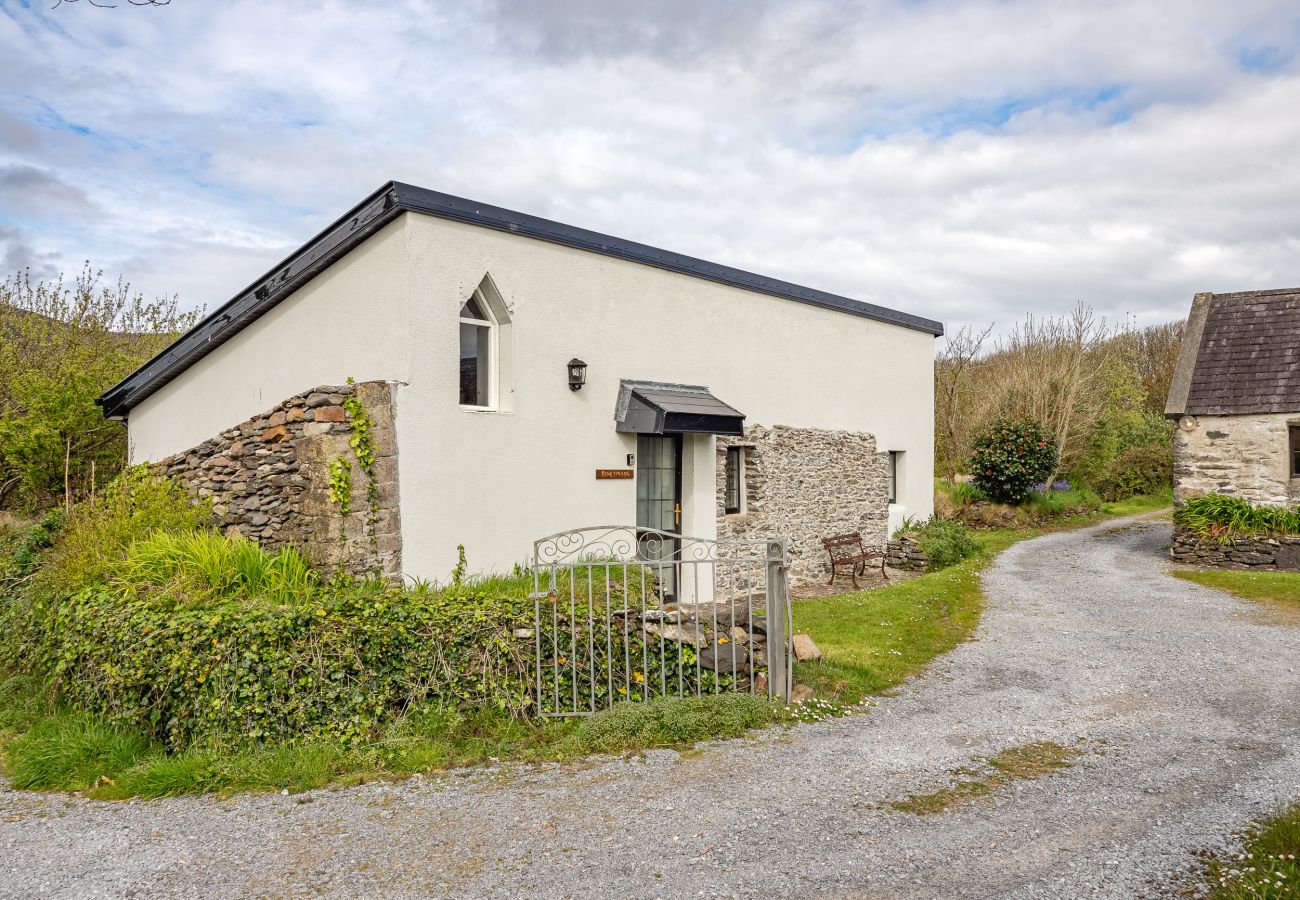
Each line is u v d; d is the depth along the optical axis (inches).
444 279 338.3
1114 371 1344.7
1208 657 329.4
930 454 687.1
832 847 171.9
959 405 1117.7
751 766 219.9
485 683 257.8
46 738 255.8
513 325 365.1
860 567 566.3
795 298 530.0
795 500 531.2
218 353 431.2
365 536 316.5
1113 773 211.8
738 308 490.9
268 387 396.2
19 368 629.3
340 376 354.9
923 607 415.5
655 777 214.1
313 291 370.0
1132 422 1279.5
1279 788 198.8
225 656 247.0
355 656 252.7
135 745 249.0
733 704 256.1
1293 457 602.9
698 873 161.8
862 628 366.3
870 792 201.3
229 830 192.2
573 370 388.5
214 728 242.4
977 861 164.6
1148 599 458.0
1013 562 615.5
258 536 358.3
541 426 377.4
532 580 339.6
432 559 332.5
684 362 453.7
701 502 456.4
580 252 397.1
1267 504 601.6
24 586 370.9
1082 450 992.2
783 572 267.1
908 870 161.3
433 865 169.0
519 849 175.0
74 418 514.0
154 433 483.5
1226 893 148.2
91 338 705.0
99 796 222.2
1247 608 426.9
